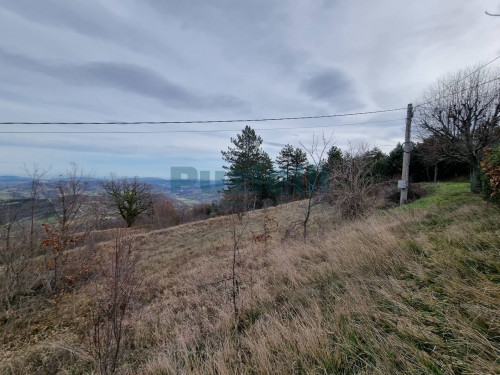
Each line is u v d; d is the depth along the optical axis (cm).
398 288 240
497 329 157
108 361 252
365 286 265
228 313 307
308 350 190
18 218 705
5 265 638
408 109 878
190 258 859
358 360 173
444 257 272
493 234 302
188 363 218
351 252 389
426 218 523
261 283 392
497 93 732
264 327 245
